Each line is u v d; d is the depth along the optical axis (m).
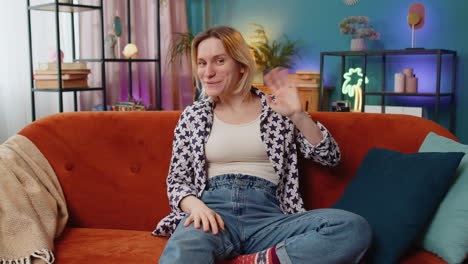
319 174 1.69
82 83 3.55
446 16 3.99
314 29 4.69
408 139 1.65
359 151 1.69
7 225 1.42
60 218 1.65
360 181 1.53
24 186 1.56
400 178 1.38
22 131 1.77
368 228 1.26
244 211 1.45
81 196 1.75
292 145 1.60
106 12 4.28
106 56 3.94
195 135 1.56
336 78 4.61
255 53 4.69
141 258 1.40
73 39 3.90
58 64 3.32
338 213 1.29
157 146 1.74
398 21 4.22
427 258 1.30
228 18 5.20
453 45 3.98
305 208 1.68
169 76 4.83
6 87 3.60
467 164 1.34
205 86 1.55
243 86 1.56
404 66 4.23
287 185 1.59
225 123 1.56
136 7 4.56
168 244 1.29
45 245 1.41
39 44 3.78
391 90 4.31
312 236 1.26
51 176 1.72
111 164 1.76
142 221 1.72
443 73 4.06
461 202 1.27
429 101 4.13
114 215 1.74
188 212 1.45
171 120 1.76
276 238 1.37
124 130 1.77
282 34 4.88
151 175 1.73
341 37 4.54
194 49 1.61
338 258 1.24
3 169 1.53
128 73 4.48
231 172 1.52
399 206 1.33
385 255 1.30
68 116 1.82
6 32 3.56
